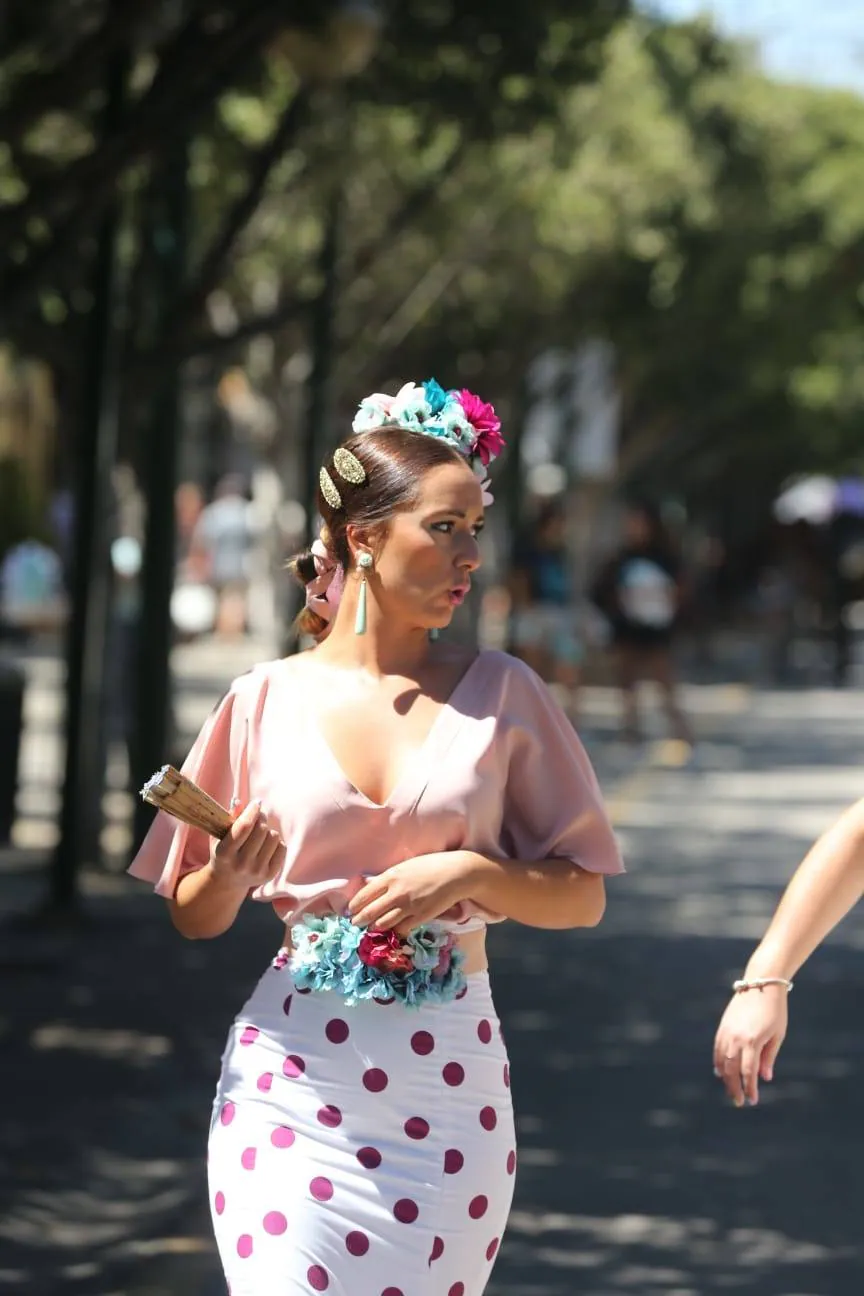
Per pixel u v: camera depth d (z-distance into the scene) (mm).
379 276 41000
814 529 70750
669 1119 14023
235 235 22578
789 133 49344
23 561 31906
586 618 53281
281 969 6645
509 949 20562
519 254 44031
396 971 6496
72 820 20328
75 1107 13828
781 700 56906
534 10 22359
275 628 43969
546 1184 12508
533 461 65125
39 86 17141
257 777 6715
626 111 42312
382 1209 6367
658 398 67250
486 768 6680
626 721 41406
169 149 19984
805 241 61438
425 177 34062
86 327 20188
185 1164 12625
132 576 32719
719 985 18766
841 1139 13570
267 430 45156
